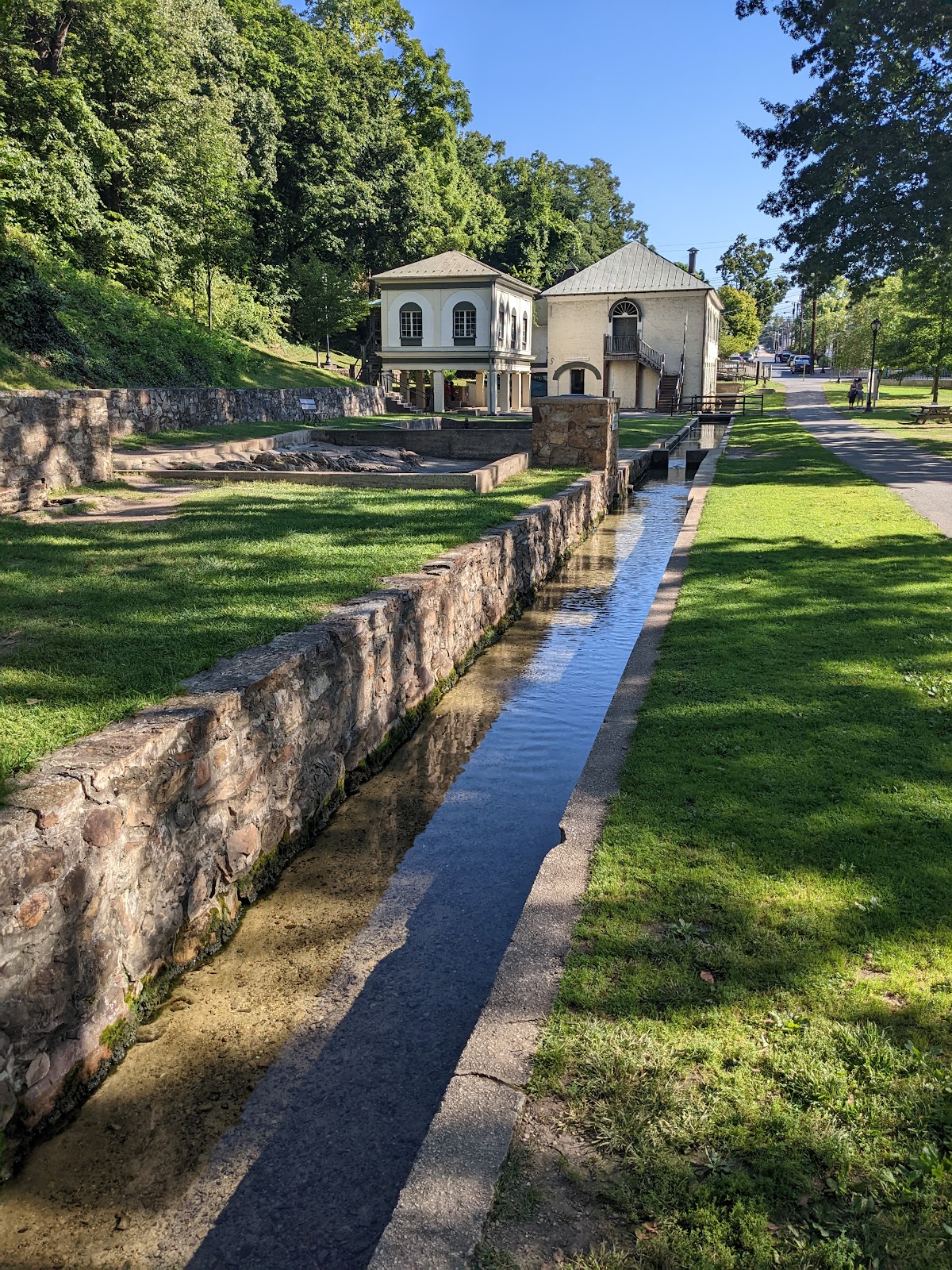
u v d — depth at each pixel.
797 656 6.44
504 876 4.94
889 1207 2.16
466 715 7.33
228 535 9.08
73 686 4.51
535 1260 2.03
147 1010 3.83
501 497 12.78
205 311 32.91
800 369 84.94
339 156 44.78
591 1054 2.64
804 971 3.00
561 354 51.88
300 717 5.18
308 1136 3.18
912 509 13.03
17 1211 2.91
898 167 22.55
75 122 24.84
